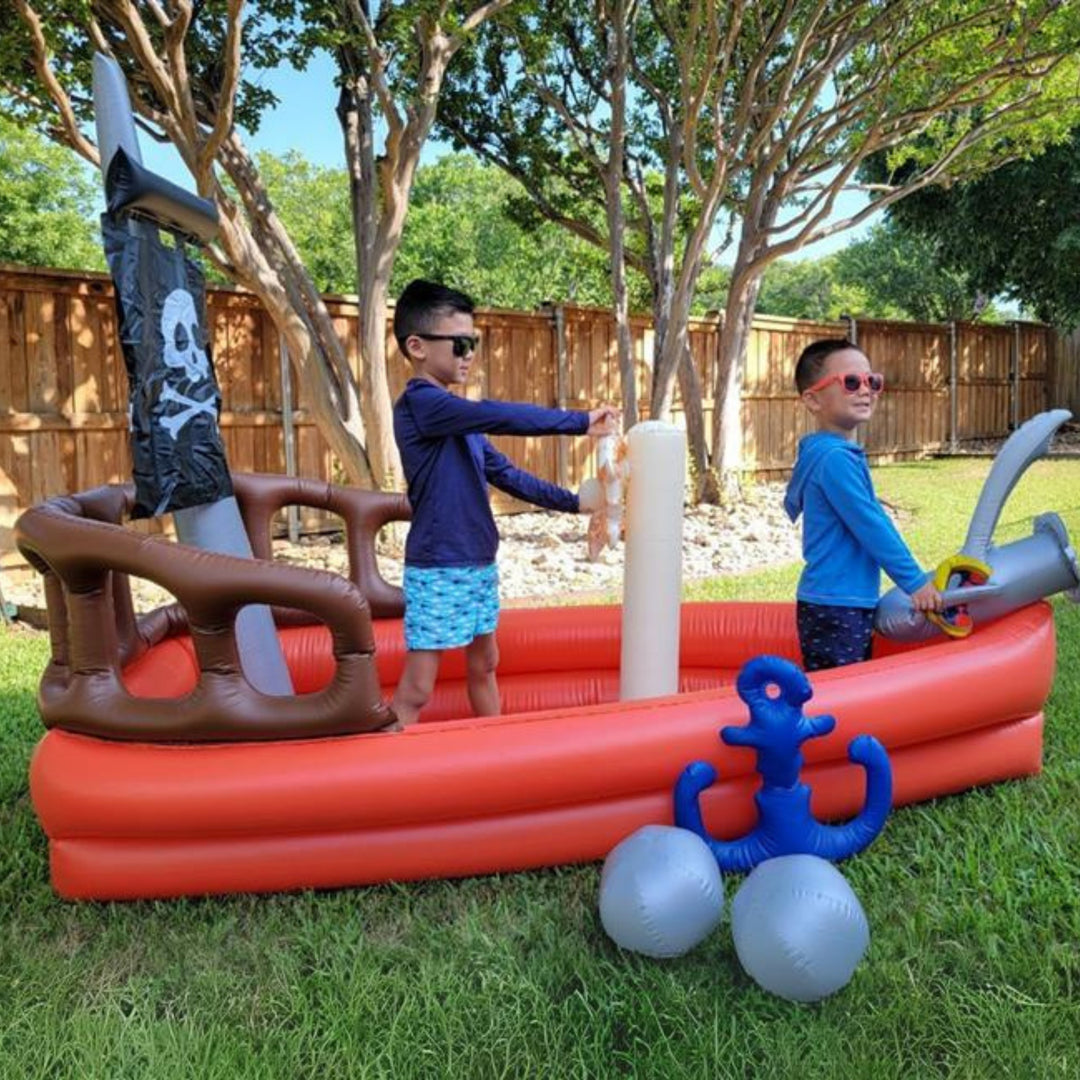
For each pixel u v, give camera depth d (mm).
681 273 8492
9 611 5883
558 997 1984
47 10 5504
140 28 5637
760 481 12266
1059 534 2951
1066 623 4641
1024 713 2814
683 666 3742
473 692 3156
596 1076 1741
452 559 2820
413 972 2076
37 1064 1792
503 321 9484
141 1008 1968
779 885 1936
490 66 9234
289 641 3561
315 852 2369
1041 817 2635
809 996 1889
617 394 10594
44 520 2352
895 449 14289
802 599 2973
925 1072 1720
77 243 28938
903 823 2684
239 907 2391
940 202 15414
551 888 2436
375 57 6336
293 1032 1865
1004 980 1975
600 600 5824
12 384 6758
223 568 2238
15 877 2516
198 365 2752
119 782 2297
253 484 3594
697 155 10094
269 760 2322
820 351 2930
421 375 2861
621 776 2426
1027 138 10117
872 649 3264
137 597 6109
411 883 2457
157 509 2547
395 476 7141
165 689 2973
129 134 2584
